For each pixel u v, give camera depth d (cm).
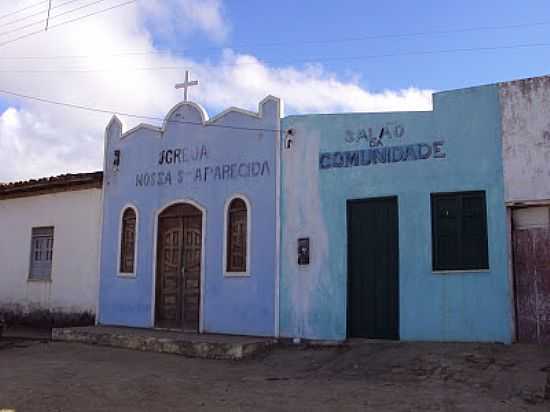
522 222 1109
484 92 1145
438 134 1175
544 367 932
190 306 1434
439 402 812
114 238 1593
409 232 1177
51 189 1775
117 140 1623
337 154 1270
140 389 921
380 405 808
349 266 1234
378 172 1222
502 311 1089
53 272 1734
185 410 799
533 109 1099
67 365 1143
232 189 1399
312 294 1262
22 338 1539
